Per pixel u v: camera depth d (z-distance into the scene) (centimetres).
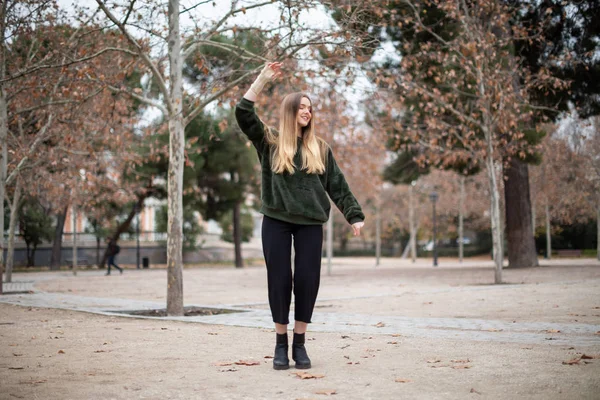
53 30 1293
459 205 4206
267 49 962
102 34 1219
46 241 4403
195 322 801
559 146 2948
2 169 1471
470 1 1634
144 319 855
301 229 435
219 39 1256
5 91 1428
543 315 830
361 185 2916
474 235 6088
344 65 1052
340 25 953
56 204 2470
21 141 1593
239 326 746
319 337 626
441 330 673
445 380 391
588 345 538
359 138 1841
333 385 381
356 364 457
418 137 1812
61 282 2152
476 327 701
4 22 1245
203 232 5059
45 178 2030
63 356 517
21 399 352
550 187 3195
